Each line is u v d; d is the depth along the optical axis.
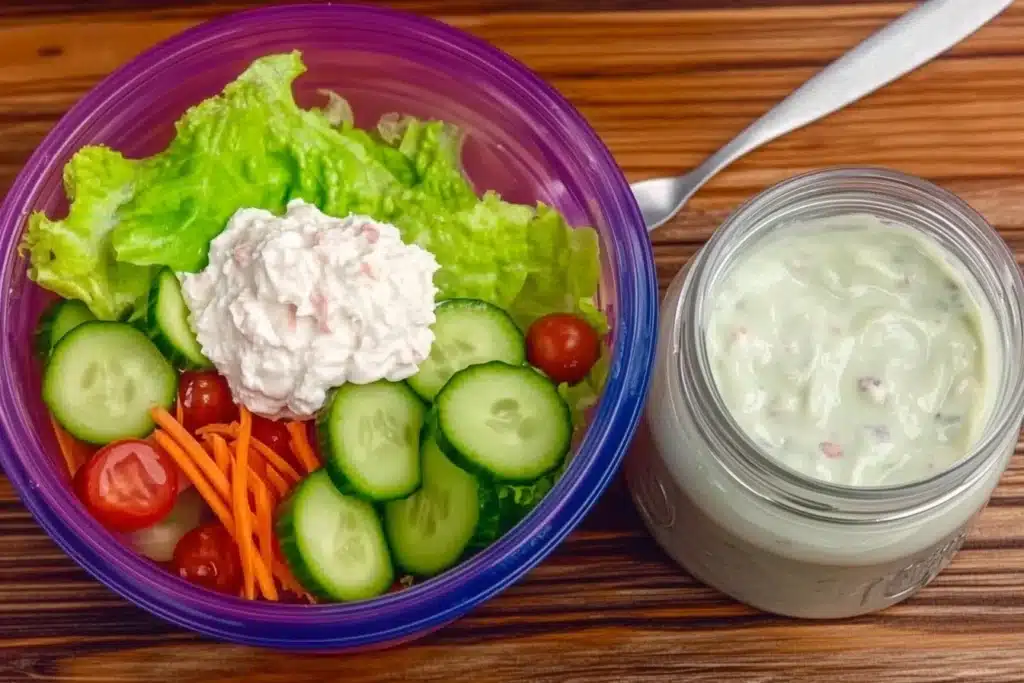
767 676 0.46
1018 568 0.47
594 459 0.42
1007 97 0.51
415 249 0.45
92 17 0.52
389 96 0.50
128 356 0.45
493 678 0.46
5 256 0.45
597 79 0.52
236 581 0.44
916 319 0.44
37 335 0.46
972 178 0.51
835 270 0.45
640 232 0.44
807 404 0.43
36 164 0.46
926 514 0.41
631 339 0.43
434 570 0.43
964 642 0.46
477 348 0.45
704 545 0.44
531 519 0.41
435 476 0.44
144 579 0.41
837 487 0.39
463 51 0.47
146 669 0.46
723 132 0.51
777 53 0.52
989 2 0.52
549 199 0.48
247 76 0.47
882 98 0.51
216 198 0.47
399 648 0.46
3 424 0.43
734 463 0.41
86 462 0.44
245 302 0.44
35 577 0.46
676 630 0.46
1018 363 0.40
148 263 0.46
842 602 0.45
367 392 0.44
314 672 0.46
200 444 0.44
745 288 0.45
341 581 0.43
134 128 0.48
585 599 0.46
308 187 0.48
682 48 0.52
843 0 0.52
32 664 0.46
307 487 0.43
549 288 0.48
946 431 0.43
